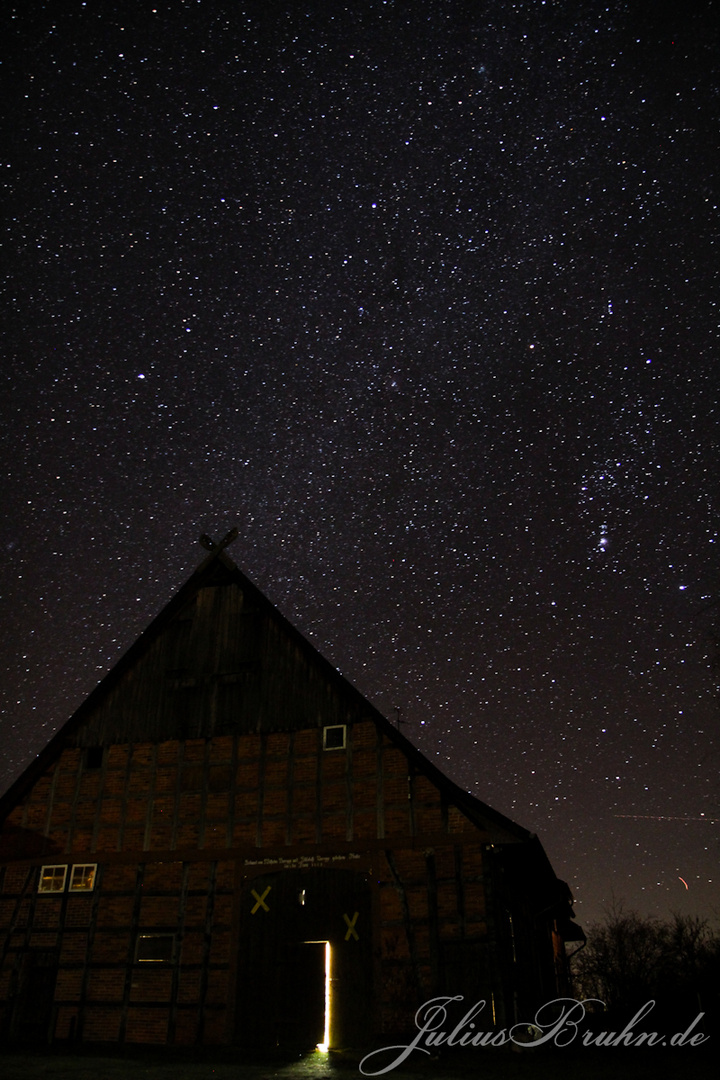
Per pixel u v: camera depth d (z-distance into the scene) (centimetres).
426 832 1633
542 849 1666
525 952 1772
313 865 1659
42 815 1845
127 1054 1436
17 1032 1616
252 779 1781
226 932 1639
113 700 1958
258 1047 1512
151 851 1752
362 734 1764
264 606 1984
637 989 1903
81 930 1700
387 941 1556
